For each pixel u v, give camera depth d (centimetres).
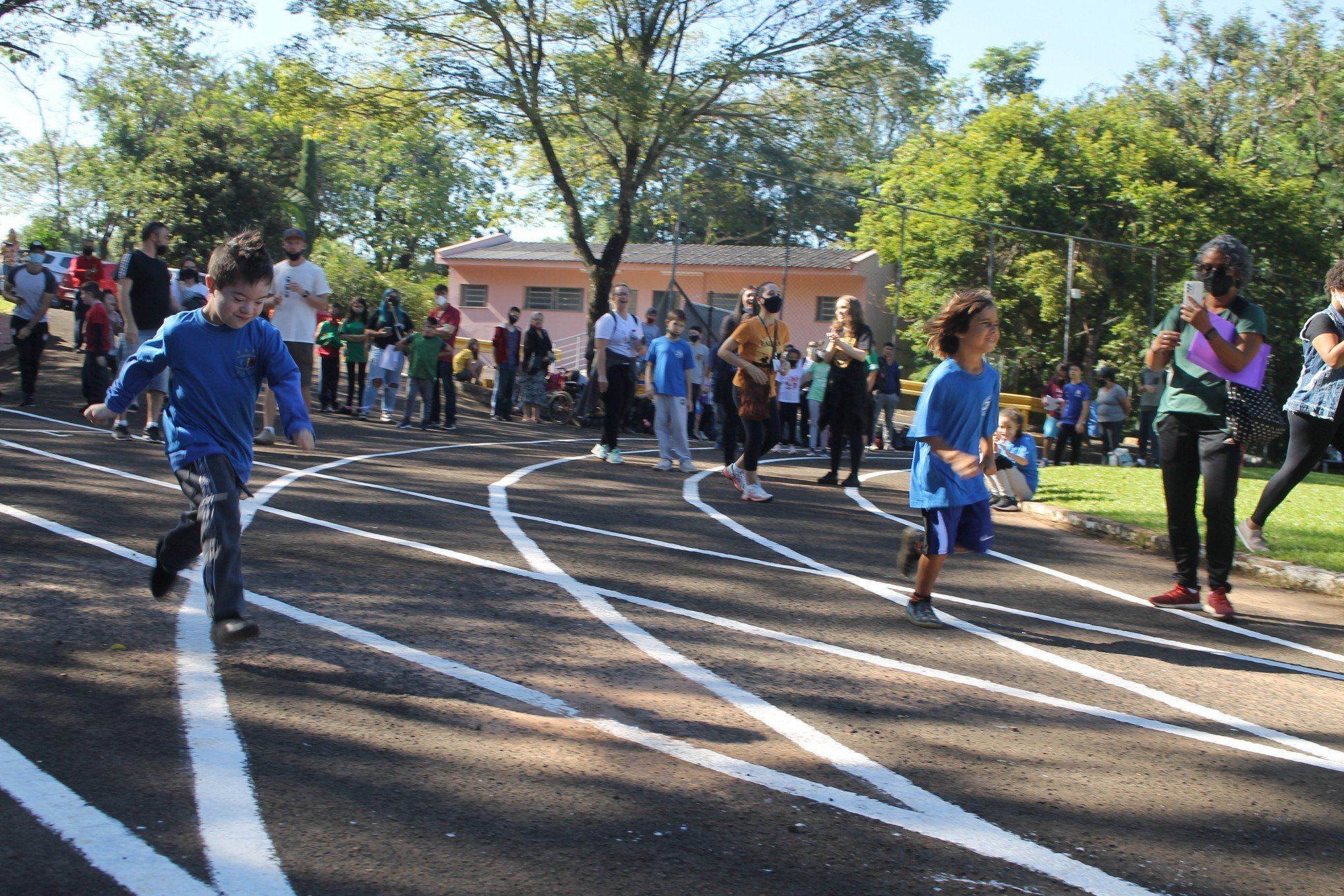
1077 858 313
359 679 427
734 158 2469
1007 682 487
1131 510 1022
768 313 1016
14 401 1403
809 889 286
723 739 392
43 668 414
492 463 1168
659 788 345
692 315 2119
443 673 441
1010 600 660
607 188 2625
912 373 3303
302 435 451
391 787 332
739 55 2289
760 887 285
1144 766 393
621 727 396
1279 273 3319
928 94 2442
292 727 374
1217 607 647
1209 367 634
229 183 4291
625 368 1282
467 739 375
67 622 471
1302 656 570
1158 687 495
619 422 1290
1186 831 338
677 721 406
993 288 2531
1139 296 2889
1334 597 727
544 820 317
